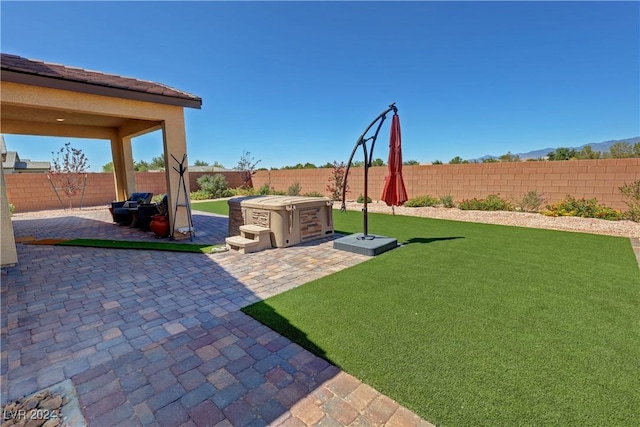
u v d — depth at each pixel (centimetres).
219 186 1959
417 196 1298
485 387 210
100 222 1014
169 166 713
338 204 1398
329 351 258
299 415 190
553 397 199
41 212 1295
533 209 1005
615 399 197
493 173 1105
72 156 1488
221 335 290
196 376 230
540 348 257
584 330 285
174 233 723
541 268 470
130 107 641
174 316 332
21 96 511
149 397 208
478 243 638
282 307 348
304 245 652
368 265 502
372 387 213
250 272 478
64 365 247
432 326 298
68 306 361
